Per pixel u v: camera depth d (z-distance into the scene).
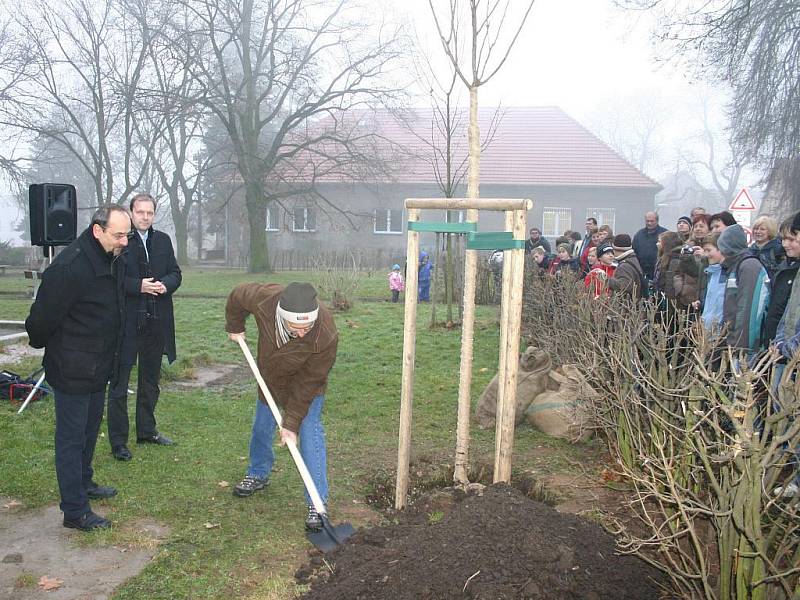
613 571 3.40
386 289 19.06
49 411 6.38
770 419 2.96
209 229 39.31
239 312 4.57
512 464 5.45
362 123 36.47
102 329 4.07
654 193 35.72
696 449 3.33
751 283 4.91
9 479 4.79
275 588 3.46
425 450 5.81
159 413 6.61
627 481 4.66
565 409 6.01
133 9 25.36
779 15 16.38
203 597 3.41
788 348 4.18
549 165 36.19
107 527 4.12
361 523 4.35
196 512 4.41
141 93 24.44
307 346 4.05
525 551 3.34
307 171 35.94
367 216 30.30
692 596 3.09
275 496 4.73
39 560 3.75
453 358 9.34
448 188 13.12
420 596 3.14
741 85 17.86
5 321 11.34
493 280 15.46
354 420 6.68
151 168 43.66
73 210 6.59
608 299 5.69
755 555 2.85
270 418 4.60
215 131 36.47
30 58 27.22
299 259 31.50
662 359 4.46
